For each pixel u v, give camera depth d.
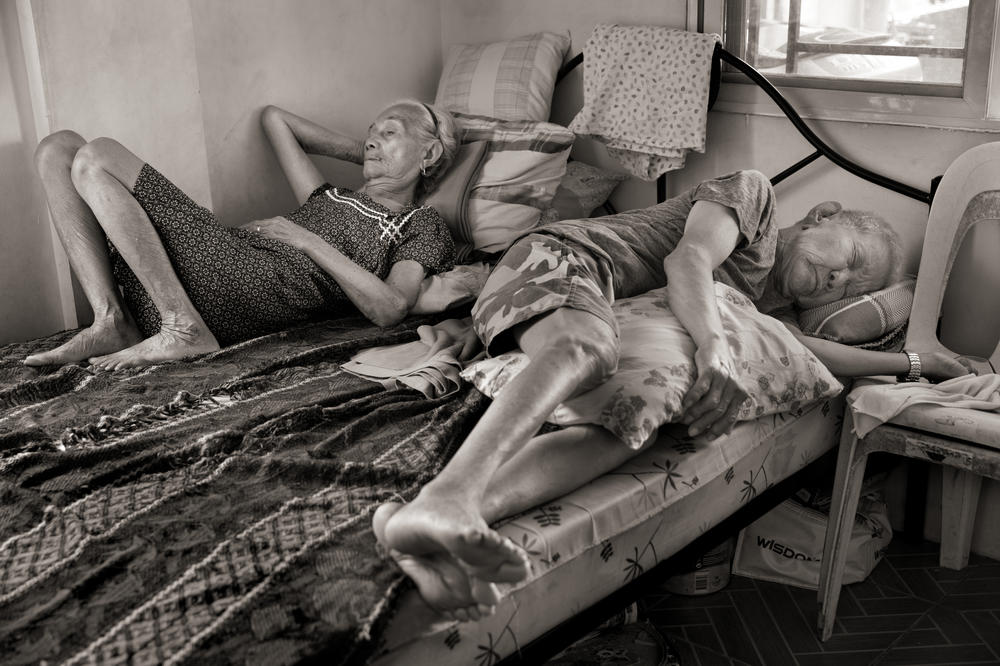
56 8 2.68
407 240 2.72
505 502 1.57
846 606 2.35
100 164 2.29
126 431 1.92
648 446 1.85
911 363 2.19
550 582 1.59
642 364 1.83
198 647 1.24
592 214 3.36
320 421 1.96
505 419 1.53
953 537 2.47
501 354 2.00
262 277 2.44
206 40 2.87
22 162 2.76
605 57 3.03
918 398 2.01
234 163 3.03
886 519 2.52
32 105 2.72
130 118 2.84
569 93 3.37
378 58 3.44
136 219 2.31
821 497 2.44
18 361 2.30
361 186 3.45
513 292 1.95
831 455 2.33
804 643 2.20
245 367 2.27
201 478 1.72
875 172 2.66
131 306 2.42
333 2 3.23
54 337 2.51
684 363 1.86
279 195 3.18
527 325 1.91
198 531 1.52
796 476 2.21
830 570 2.18
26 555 1.47
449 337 2.36
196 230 2.38
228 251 2.41
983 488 2.52
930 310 2.33
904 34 2.57
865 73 2.68
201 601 1.34
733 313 2.08
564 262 1.98
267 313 2.48
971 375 2.15
